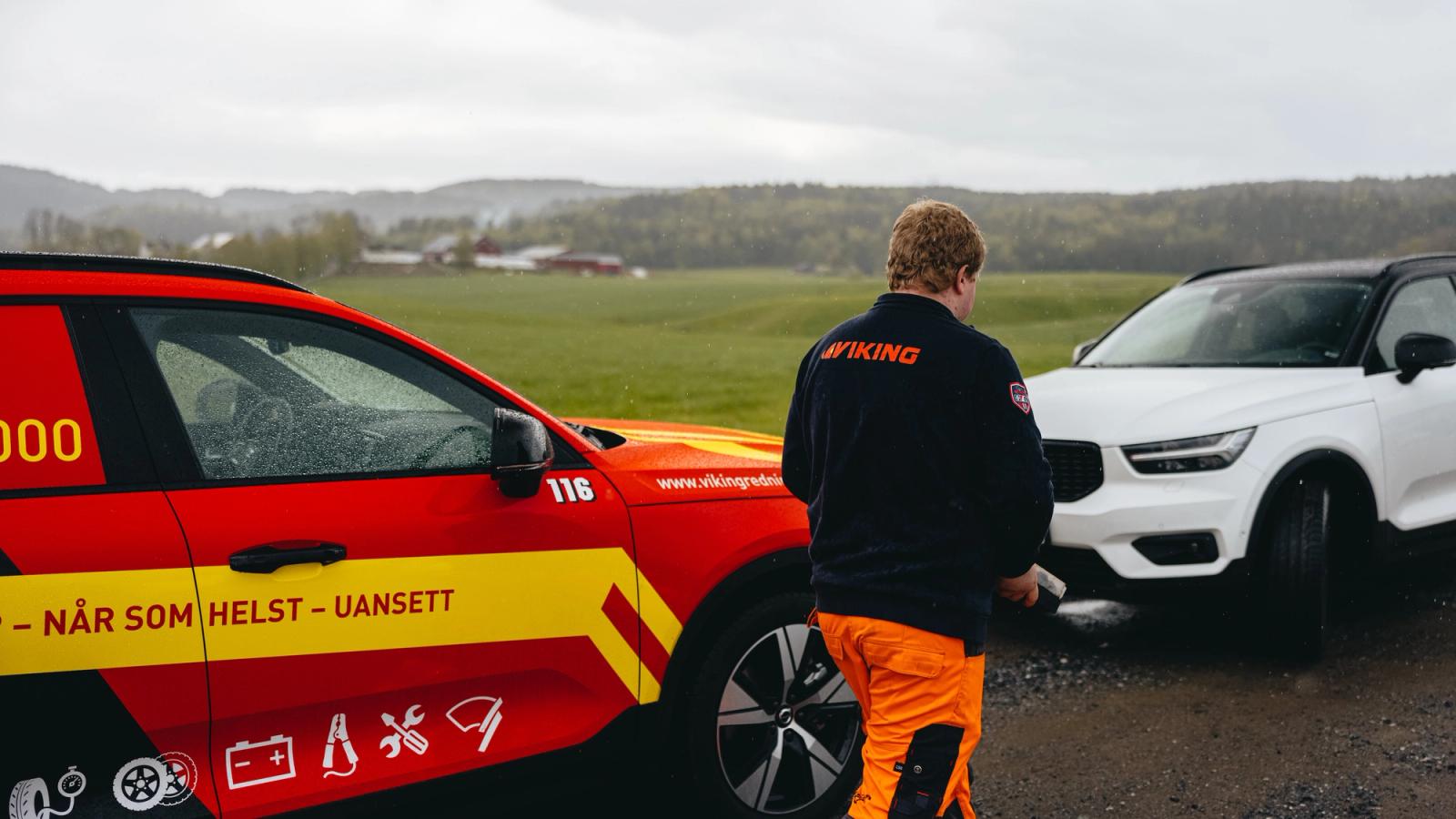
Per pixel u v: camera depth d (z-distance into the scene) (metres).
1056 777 3.82
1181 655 5.09
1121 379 5.84
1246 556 4.93
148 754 2.46
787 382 32.75
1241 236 155.62
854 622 2.49
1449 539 5.73
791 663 3.36
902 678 2.47
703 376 35.75
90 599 2.38
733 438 4.01
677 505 3.19
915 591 2.43
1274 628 4.95
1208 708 4.41
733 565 3.23
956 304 2.65
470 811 2.87
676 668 3.16
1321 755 3.92
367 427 2.82
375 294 114.00
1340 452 5.18
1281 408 5.14
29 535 2.36
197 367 2.65
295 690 2.60
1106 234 165.62
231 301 2.72
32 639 2.33
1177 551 4.96
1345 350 5.63
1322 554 4.89
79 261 2.62
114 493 2.47
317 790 2.63
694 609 3.18
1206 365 5.92
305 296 2.84
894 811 2.45
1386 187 165.00
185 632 2.47
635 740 3.11
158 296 2.64
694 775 3.22
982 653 2.53
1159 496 4.96
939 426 2.44
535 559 2.91
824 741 3.47
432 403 2.93
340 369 2.83
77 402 2.49
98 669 2.39
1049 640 5.38
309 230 148.62
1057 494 5.24
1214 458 4.94
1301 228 157.38
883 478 2.48
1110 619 5.71
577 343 56.09
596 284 141.50
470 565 2.81
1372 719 4.23
